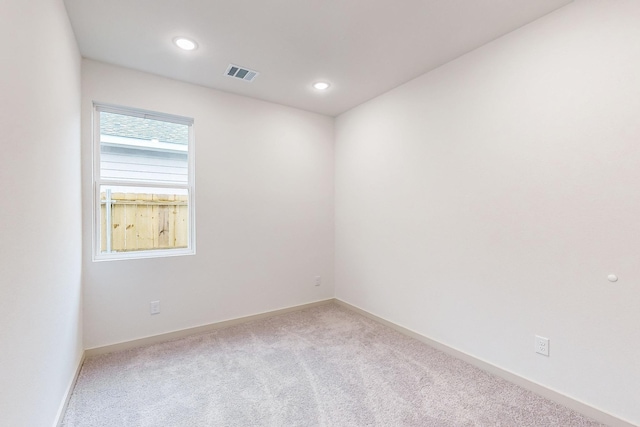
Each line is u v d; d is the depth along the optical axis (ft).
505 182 6.98
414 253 9.31
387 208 10.31
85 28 6.74
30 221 4.07
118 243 8.83
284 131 11.55
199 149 9.75
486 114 7.38
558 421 5.58
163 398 6.27
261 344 8.86
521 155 6.70
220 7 6.08
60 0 5.61
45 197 4.72
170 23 6.59
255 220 10.87
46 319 4.71
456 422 5.56
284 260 11.56
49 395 4.87
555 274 6.16
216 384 6.79
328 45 7.49
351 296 11.98
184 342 9.00
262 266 11.03
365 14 6.31
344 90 10.18
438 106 8.55
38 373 4.34
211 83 9.61
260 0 5.88
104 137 8.64
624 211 5.30
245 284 10.66
